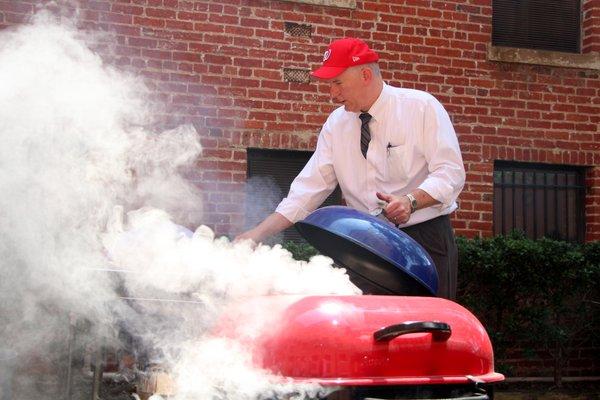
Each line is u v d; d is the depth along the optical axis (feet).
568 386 23.79
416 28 24.16
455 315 7.87
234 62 22.58
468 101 24.54
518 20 26.21
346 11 23.57
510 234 23.34
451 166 12.64
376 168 13.10
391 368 7.31
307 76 23.13
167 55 22.02
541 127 25.18
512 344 23.17
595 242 23.39
